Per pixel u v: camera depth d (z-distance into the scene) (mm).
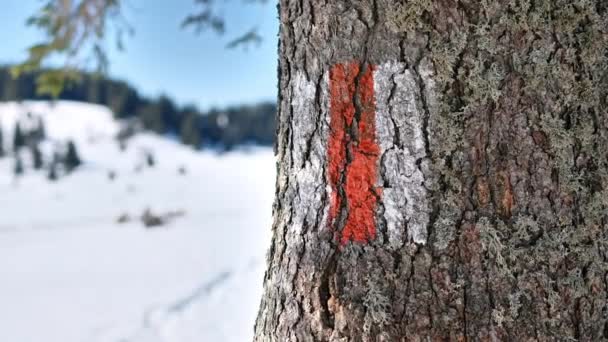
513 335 671
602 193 694
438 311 683
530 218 677
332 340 715
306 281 738
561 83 684
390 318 693
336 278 718
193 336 2566
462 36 680
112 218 8273
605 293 694
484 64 679
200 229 6805
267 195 11984
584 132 689
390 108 701
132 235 6547
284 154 794
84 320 2928
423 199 689
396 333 690
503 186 678
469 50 680
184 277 3914
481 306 676
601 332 690
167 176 15578
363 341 699
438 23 685
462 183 683
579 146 689
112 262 4734
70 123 20578
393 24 695
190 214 8305
